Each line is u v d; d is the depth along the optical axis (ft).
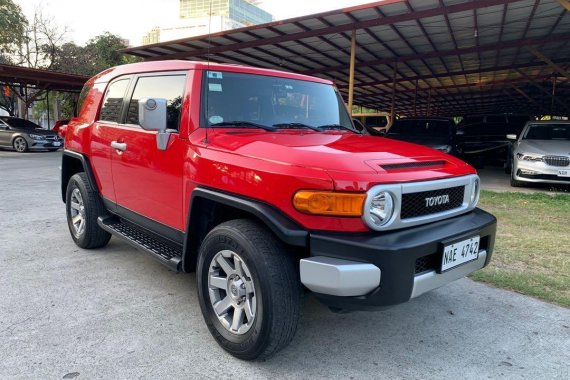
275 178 8.30
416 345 9.80
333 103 13.44
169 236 11.27
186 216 10.28
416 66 60.13
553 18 37.42
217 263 9.47
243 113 11.10
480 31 41.24
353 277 7.54
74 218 16.20
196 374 8.46
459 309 11.69
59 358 8.84
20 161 47.34
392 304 7.82
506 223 20.89
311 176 7.96
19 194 26.50
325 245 7.83
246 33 40.86
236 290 8.96
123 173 12.92
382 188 7.90
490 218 10.23
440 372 8.75
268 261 8.25
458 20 37.52
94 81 15.97
